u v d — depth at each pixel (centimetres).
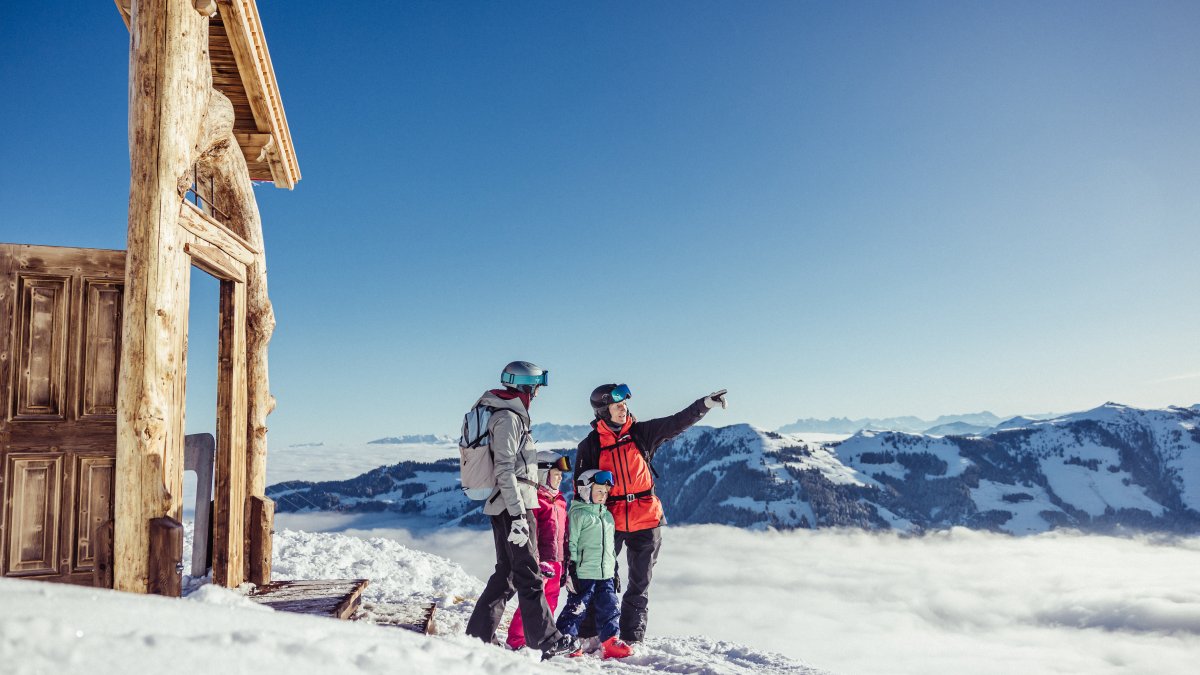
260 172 649
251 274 527
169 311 343
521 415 443
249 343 520
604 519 532
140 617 148
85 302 354
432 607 455
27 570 336
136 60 347
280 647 140
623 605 575
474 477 448
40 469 342
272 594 437
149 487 329
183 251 369
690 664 502
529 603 435
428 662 162
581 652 496
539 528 465
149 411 331
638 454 561
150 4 349
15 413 339
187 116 357
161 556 320
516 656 300
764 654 616
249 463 504
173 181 348
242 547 471
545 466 475
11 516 335
